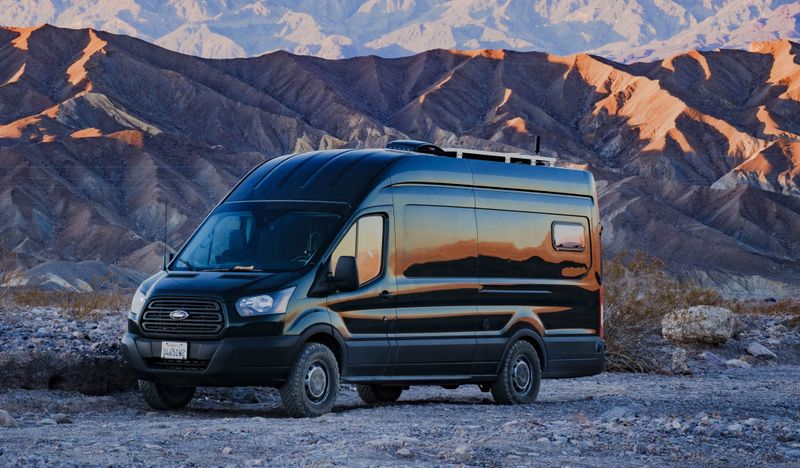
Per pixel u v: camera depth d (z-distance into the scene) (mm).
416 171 13453
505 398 14602
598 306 15961
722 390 18188
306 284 12109
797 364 26062
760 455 9500
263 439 9641
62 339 16453
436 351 13516
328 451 8828
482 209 14227
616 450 9484
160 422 11461
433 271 13523
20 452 8602
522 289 14711
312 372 12133
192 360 11930
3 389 13188
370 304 12750
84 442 9281
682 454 9398
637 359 23062
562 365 15422
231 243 12727
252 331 11750
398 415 12547
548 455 9016
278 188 13148
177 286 12102
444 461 8539
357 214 12672
